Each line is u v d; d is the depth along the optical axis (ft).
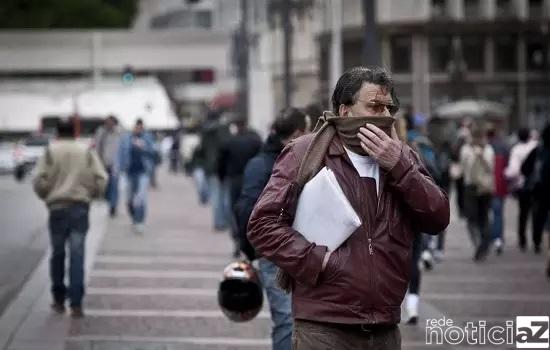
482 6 574.15
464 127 186.19
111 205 200.54
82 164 93.15
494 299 104.73
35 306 99.81
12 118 534.78
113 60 654.12
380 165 42.57
